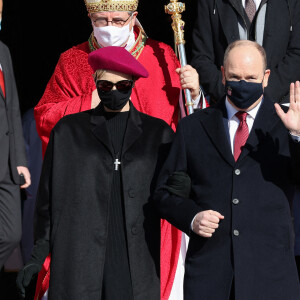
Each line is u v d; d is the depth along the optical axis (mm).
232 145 12367
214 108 12578
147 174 12711
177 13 15750
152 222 12695
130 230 12500
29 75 25594
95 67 12578
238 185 12094
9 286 20141
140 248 12547
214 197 12195
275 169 12156
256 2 16375
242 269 11938
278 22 16188
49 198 12797
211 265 12109
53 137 12805
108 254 12539
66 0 25594
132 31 15859
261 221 12062
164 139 12961
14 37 25641
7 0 25406
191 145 12438
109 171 12625
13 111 17297
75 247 12453
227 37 16219
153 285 12625
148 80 15789
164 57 16109
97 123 12742
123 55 12539
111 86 12406
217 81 15977
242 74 12008
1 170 16797
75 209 12531
